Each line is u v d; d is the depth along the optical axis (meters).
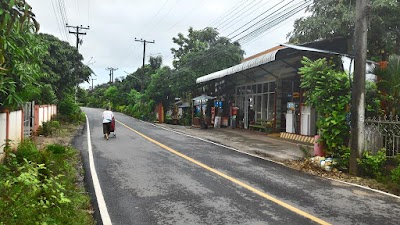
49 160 7.93
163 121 33.69
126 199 6.31
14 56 6.88
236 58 29.44
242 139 17.11
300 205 6.07
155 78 34.47
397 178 7.52
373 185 7.77
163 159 10.72
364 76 8.94
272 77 20.38
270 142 15.82
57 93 26.05
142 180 7.82
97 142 14.96
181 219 5.27
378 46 14.43
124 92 64.12
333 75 10.09
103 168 9.15
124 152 12.08
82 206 5.79
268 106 20.91
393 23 13.93
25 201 4.51
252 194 6.75
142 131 21.30
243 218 5.33
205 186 7.34
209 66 29.25
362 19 8.93
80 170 8.88
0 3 3.07
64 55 24.66
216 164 10.00
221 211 5.67
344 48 15.04
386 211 5.84
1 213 4.04
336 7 14.36
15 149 9.40
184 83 29.12
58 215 4.87
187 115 30.12
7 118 9.02
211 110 27.59
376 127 8.98
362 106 8.91
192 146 14.11
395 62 9.77
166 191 6.89
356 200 6.49
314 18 15.09
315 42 14.59
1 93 7.60
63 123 24.38
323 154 10.31
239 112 25.06
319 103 10.28
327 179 8.31
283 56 14.49
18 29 3.44
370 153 8.97
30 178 4.93
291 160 10.98
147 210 5.70
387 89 9.86
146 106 38.78
